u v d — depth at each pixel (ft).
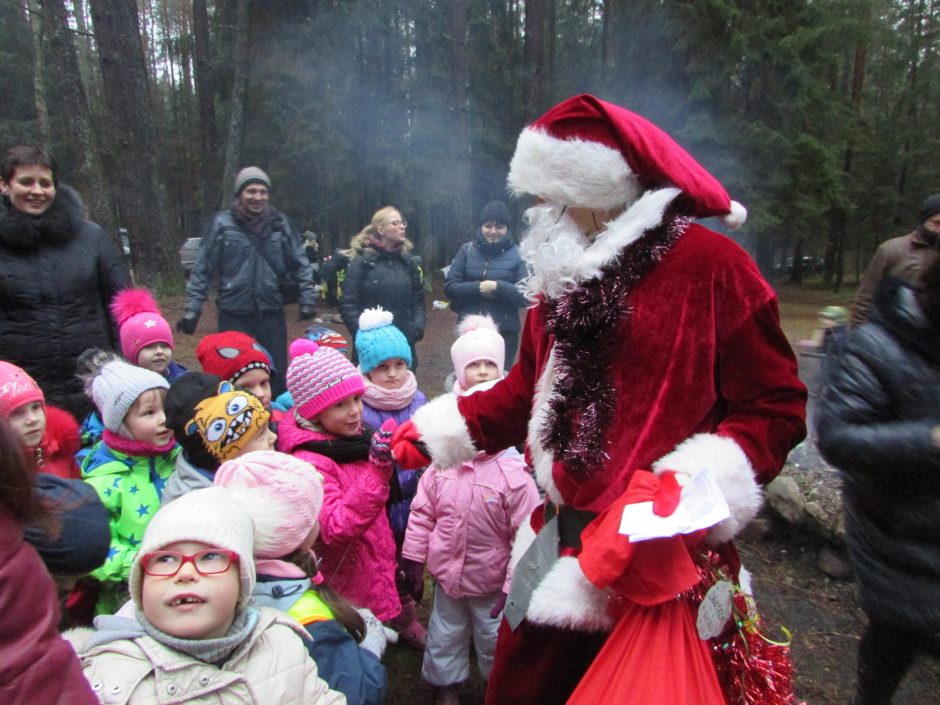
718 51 41.29
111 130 37.68
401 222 16.26
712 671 4.59
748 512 4.55
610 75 56.65
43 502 3.15
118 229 37.35
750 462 4.54
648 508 4.29
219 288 15.16
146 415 7.27
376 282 16.08
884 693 6.57
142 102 37.81
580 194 4.88
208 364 9.17
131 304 10.37
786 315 41.63
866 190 58.59
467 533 7.89
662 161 4.82
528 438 5.61
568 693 5.42
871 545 6.05
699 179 4.94
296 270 15.80
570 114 4.86
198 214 78.48
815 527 10.47
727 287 4.72
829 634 9.20
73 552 5.07
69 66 35.50
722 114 42.70
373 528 7.85
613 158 4.75
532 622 5.14
